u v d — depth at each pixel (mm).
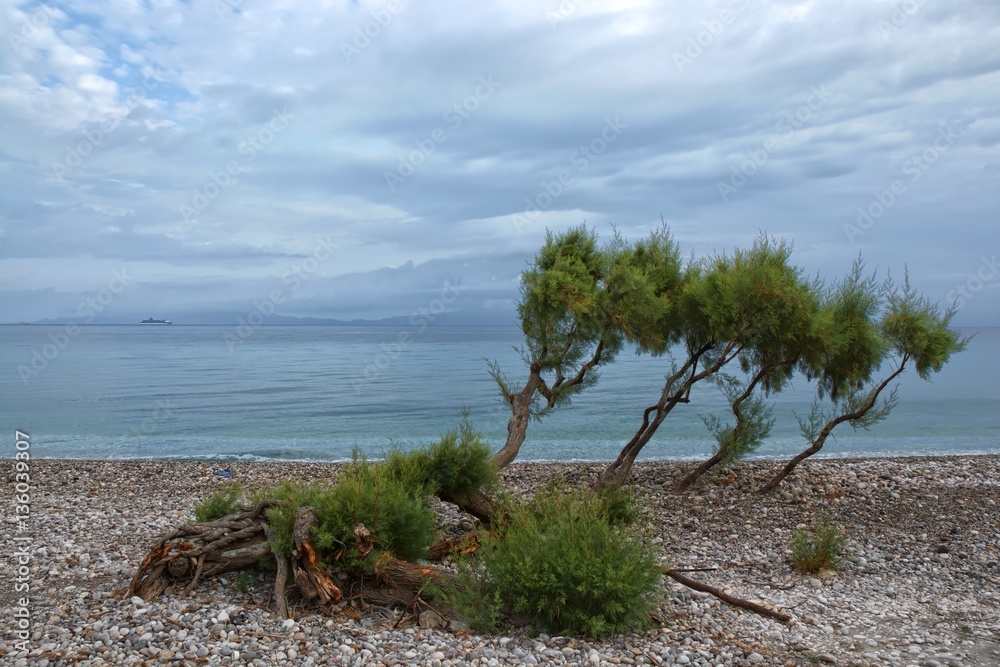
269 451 25734
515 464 20766
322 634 6633
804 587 9109
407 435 29969
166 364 78125
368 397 44438
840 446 27516
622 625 6918
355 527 7902
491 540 8016
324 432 30703
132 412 36469
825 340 13773
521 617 7328
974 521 13203
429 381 56969
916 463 20672
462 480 11055
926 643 7074
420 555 8898
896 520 13250
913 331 14625
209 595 7617
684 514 13648
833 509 14070
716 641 6852
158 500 15070
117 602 7320
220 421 33719
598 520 7773
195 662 5895
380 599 7742
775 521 13109
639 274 14539
